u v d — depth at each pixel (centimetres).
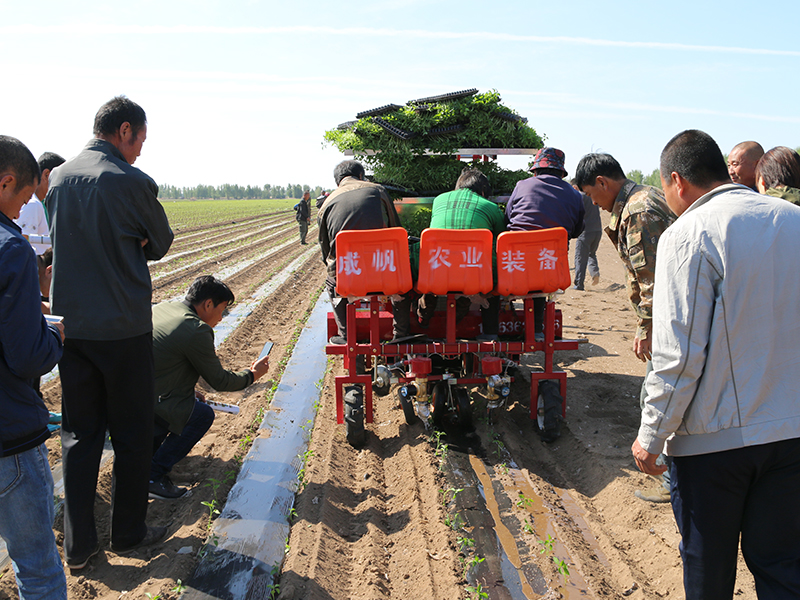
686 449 220
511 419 543
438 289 437
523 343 477
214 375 405
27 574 244
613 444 473
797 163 361
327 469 441
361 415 471
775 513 210
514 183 652
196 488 412
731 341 206
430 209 597
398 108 630
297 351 784
